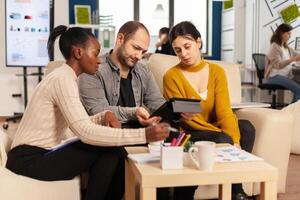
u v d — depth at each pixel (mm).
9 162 1520
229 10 7230
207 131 1969
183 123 2045
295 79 5363
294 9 6371
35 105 1532
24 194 1430
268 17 6449
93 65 1571
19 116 5039
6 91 5492
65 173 1515
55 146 1566
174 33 2139
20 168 1495
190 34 2117
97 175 1525
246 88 6109
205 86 2148
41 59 4719
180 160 1341
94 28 5660
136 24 2033
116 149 1547
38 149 1528
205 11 7668
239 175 1319
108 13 7176
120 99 2135
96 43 1570
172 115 1769
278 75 5371
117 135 1424
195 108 1687
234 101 2596
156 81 2482
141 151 1615
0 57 5422
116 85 2098
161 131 1414
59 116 1555
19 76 5324
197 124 2035
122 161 1613
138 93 2180
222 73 2176
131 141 1424
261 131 2123
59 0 5293
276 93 5992
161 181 1275
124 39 2021
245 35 6848
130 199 1570
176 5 7559
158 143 1614
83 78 2018
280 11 6414
